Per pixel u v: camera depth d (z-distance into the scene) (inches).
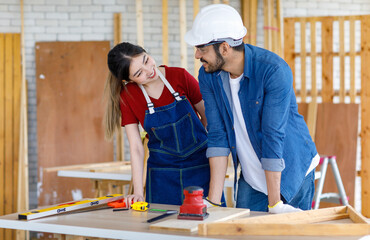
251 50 90.0
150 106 108.3
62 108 258.1
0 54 251.8
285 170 95.0
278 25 269.3
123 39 268.1
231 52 88.4
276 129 87.0
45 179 255.4
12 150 250.2
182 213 78.3
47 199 254.5
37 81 258.1
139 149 109.3
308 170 100.2
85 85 258.8
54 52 259.6
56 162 256.8
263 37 273.9
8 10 262.5
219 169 96.5
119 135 264.8
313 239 67.7
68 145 257.4
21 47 253.3
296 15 276.8
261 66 87.7
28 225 79.9
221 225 69.9
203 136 112.3
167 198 111.4
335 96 274.7
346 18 255.6
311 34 261.7
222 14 87.6
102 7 266.8
